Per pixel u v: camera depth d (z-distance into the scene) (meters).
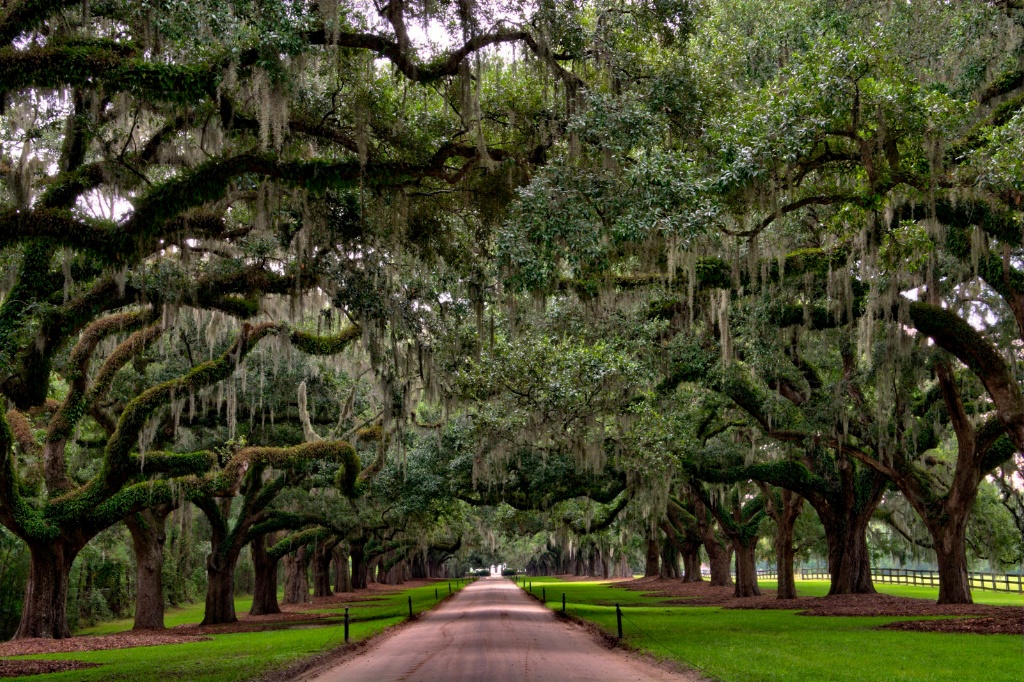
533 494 31.53
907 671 11.97
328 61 14.16
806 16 19.16
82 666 16.08
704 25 18.30
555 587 65.44
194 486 24.23
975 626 19.03
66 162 15.59
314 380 30.22
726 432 34.09
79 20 13.91
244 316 19.33
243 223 19.23
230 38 11.95
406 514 33.34
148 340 23.67
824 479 32.19
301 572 50.09
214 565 32.56
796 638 17.66
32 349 16.20
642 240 14.30
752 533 40.25
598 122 13.92
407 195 16.03
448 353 21.12
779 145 14.20
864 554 32.50
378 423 29.77
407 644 20.41
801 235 23.98
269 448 25.48
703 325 24.05
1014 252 18.31
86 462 30.20
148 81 11.48
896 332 20.84
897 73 14.72
